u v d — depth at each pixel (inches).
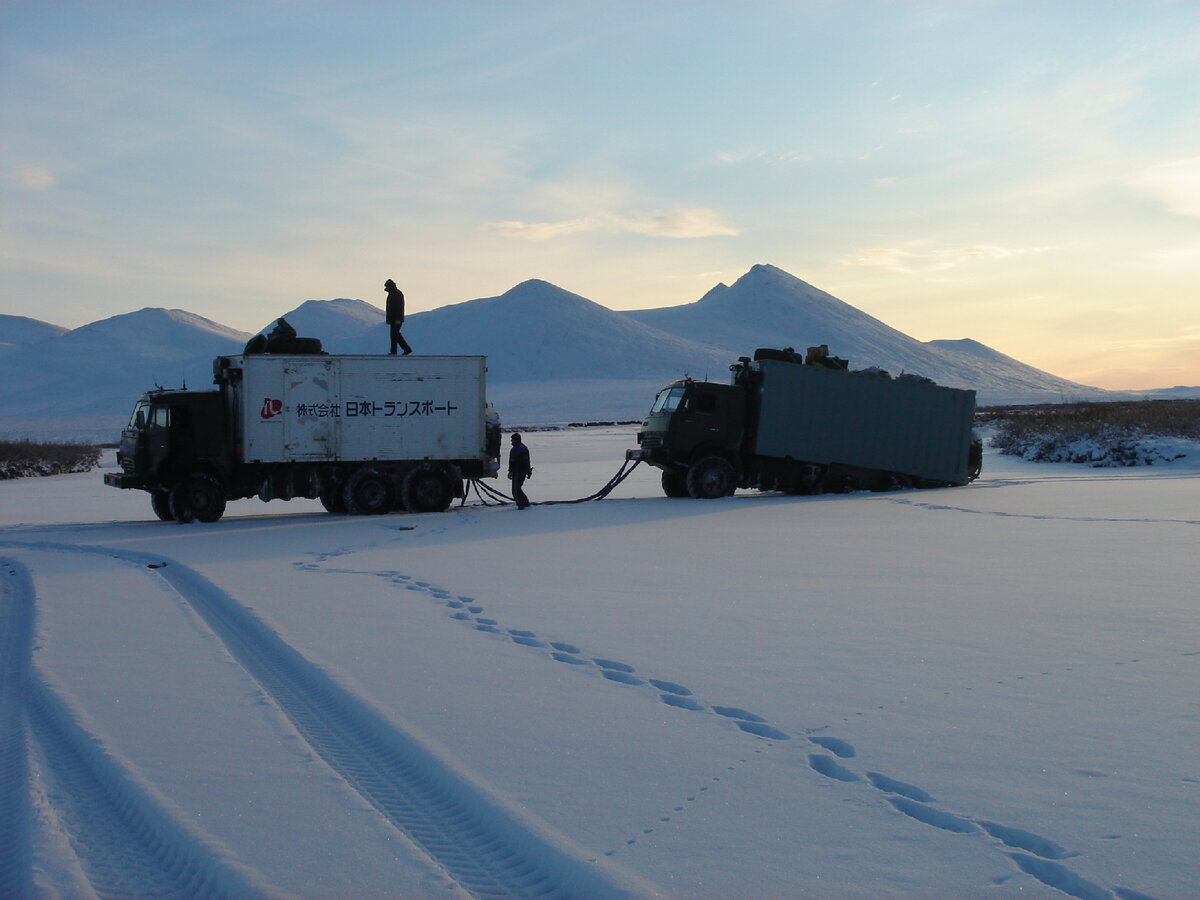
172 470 888.3
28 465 1914.4
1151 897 175.3
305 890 183.0
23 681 338.6
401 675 327.0
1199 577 489.1
